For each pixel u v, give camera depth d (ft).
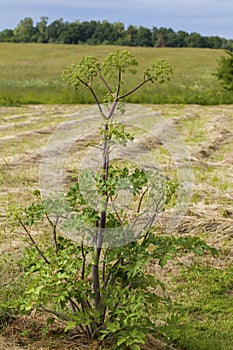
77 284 13.74
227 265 21.70
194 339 15.85
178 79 123.75
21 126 54.19
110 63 13.93
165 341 15.46
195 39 319.06
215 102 81.97
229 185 33.78
